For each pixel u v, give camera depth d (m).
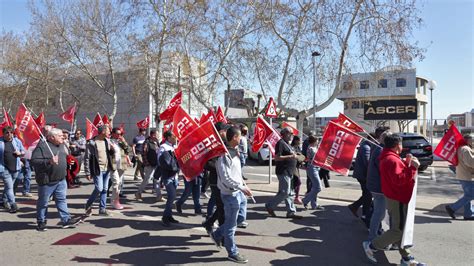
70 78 26.55
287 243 5.89
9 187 7.80
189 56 15.52
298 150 8.45
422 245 5.77
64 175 6.56
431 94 23.12
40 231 6.40
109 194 9.98
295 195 9.11
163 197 9.76
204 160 5.30
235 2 14.38
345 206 8.70
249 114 24.08
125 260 5.05
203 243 5.84
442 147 7.53
